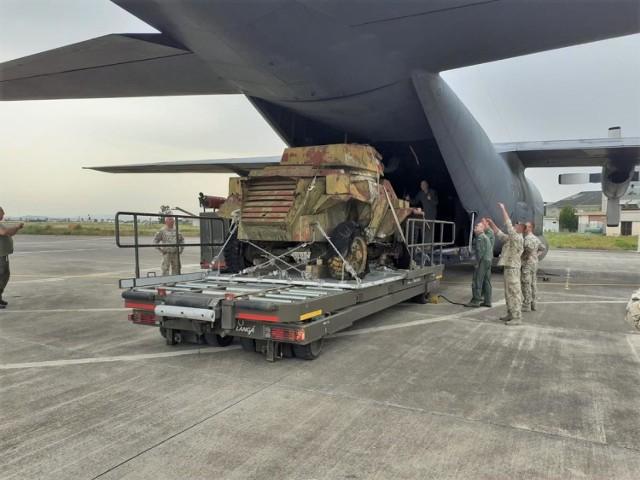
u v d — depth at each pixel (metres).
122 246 6.39
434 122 9.11
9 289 11.23
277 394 4.34
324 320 5.38
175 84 8.81
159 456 3.20
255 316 4.94
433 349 5.93
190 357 5.53
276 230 6.80
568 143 12.99
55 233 49.44
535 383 4.69
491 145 11.48
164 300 5.42
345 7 6.25
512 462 3.15
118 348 5.95
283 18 6.46
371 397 4.28
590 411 4.01
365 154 7.73
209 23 6.48
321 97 9.16
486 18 6.54
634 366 5.29
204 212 10.72
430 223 10.04
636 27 6.70
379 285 6.95
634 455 3.26
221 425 3.68
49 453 3.23
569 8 6.24
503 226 12.71
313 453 3.24
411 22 6.64
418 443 3.40
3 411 3.96
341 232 6.93
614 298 10.36
